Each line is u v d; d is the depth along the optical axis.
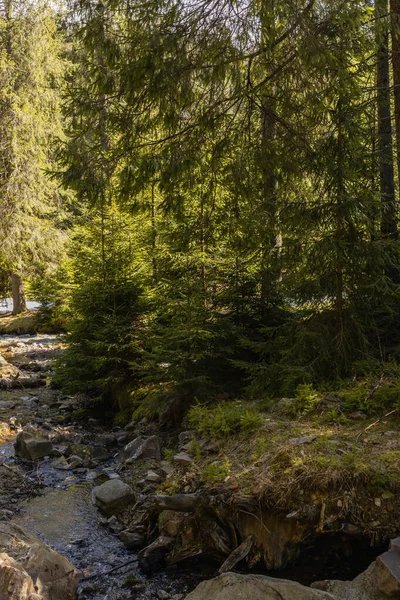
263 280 7.84
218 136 7.02
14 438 8.11
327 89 6.20
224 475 4.73
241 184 7.11
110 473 6.70
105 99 6.57
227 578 3.81
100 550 4.90
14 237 19.69
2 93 19.44
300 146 6.75
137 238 9.80
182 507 4.55
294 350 6.73
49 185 20.44
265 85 6.85
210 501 4.50
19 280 21.86
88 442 7.91
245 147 7.12
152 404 8.00
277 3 5.61
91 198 6.86
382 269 6.71
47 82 20.80
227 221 7.48
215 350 7.77
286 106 6.73
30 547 4.32
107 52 6.11
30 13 19.86
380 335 7.34
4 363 12.24
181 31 6.03
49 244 20.27
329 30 5.91
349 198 6.12
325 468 4.53
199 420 6.20
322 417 5.69
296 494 4.39
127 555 4.82
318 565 4.39
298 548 4.39
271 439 5.22
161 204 7.30
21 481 6.46
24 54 19.89
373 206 6.44
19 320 19.69
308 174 6.88
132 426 8.24
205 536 4.59
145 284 9.44
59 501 5.90
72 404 9.87
